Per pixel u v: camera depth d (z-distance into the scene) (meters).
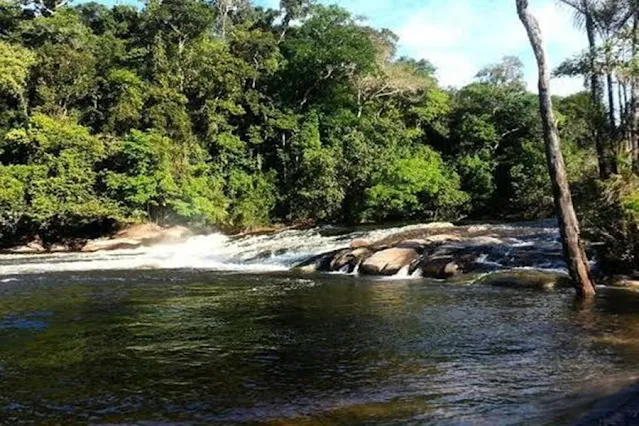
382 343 10.10
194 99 46.44
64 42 48.16
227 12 64.44
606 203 16.92
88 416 6.85
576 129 23.62
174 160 39.34
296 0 60.19
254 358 9.28
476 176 46.09
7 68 40.47
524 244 20.39
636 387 7.08
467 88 53.56
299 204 43.28
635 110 19.44
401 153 45.38
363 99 50.88
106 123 42.59
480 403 6.93
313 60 47.97
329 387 7.78
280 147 47.12
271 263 24.42
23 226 35.94
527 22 14.11
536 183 43.69
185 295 15.90
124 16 56.31
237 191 43.81
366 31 51.75
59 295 16.14
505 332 10.71
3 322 12.37
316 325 11.70
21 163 39.03
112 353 9.70
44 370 8.76
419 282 17.84
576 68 18.84
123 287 17.64
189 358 9.34
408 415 6.62
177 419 6.72
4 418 6.80
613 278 16.25
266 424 6.50
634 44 17.70
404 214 42.47
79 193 36.09
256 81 50.00
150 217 37.66
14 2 52.94
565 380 7.73
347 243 26.34
